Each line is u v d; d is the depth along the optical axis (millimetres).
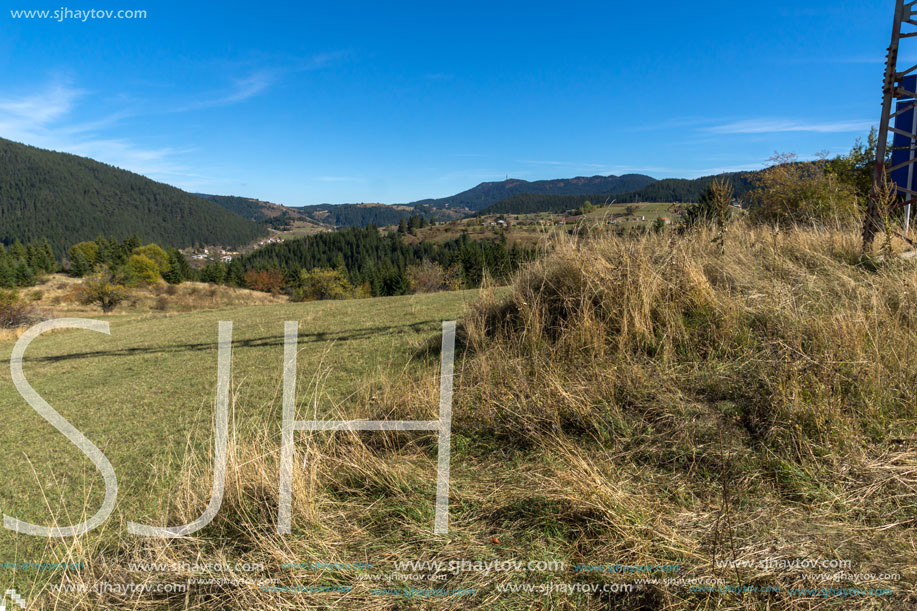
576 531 1844
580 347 3471
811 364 2582
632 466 2182
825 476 1938
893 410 2275
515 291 4602
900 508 1744
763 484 1950
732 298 3629
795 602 1391
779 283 3799
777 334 3053
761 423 2295
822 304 3371
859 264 4301
